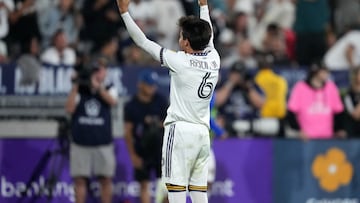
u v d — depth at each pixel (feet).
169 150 91.71
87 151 133.59
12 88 144.66
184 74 90.99
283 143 142.00
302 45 183.11
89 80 133.59
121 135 146.92
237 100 152.46
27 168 134.62
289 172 142.31
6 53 168.35
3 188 133.80
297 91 150.51
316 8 184.55
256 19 190.90
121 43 173.88
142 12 182.09
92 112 133.39
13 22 169.89
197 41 91.30
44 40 174.60
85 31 176.14
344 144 144.36
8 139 134.10
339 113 152.35
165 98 144.25
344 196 144.25
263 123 149.69
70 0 177.88
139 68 149.48
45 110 144.87
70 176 135.54
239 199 139.95
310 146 143.13
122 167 137.69
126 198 137.28
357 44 182.19
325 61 181.98
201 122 92.27
